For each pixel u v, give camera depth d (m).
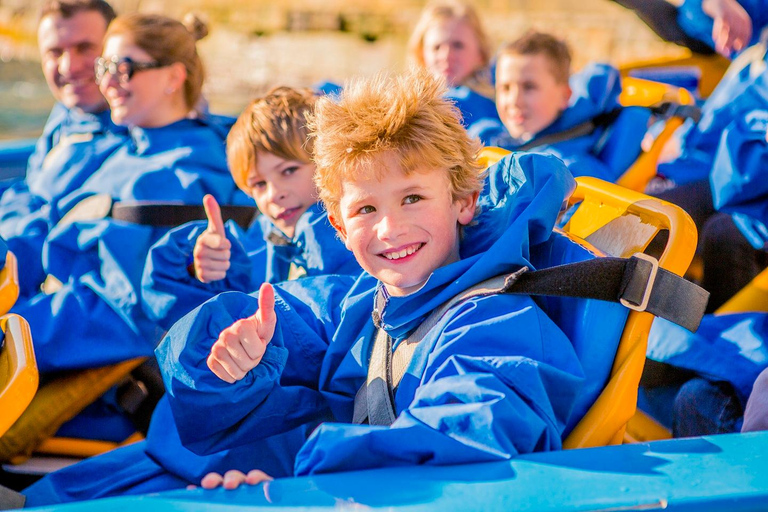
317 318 1.41
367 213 1.18
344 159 1.17
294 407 1.32
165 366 1.23
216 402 1.22
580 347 1.18
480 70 3.17
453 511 0.88
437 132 1.17
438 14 3.17
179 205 2.06
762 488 0.91
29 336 1.31
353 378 1.31
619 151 2.44
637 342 1.19
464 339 1.12
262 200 1.80
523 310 1.15
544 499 0.90
